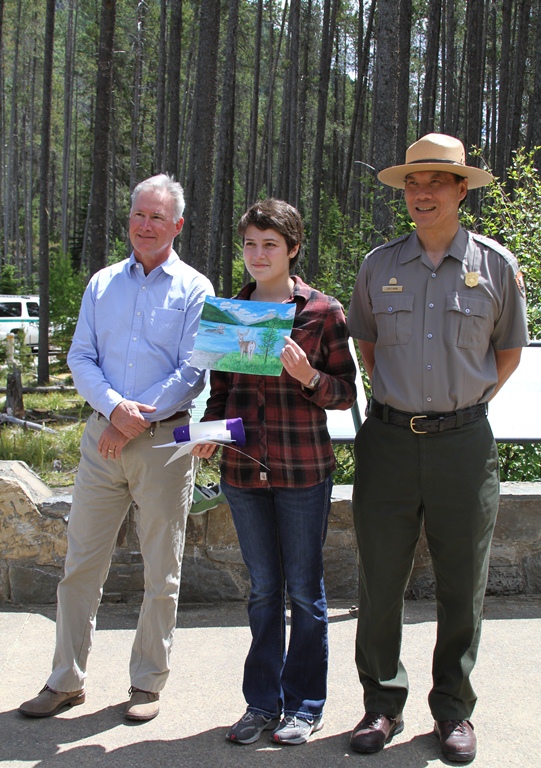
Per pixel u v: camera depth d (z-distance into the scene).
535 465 5.45
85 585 3.11
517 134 26.41
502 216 6.89
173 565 3.10
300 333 2.88
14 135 51.12
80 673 3.09
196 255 14.48
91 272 14.11
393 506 2.84
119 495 3.13
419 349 2.77
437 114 50.44
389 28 10.12
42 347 19.31
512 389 4.23
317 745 2.83
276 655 2.98
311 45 43.28
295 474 2.86
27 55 49.84
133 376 3.08
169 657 3.17
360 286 2.99
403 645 3.61
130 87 38.06
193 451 2.92
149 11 35.78
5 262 45.56
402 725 2.95
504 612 3.97
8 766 2.67
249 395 2.92
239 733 2.82
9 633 3.72
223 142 19.00
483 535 2.80
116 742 2.83
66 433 10.24
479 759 2.71
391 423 2.84
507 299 2.83
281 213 2.89
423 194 2.76
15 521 4.04
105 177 13.95
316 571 2.94
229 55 19.25
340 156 53.59
